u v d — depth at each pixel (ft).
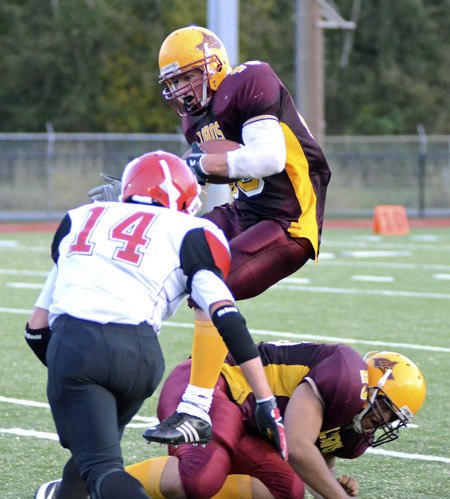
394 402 38.68
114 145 244.42
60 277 34.27
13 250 160.86
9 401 61.00
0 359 73.72
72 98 337.11
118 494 31.07
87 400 32.24
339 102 373.81
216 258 33.73
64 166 239.91
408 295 108.27
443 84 387.14
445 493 43.88
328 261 144.77
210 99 45.60
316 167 45.85
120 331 32.89
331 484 37.68
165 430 36.73
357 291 111.65
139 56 336.08
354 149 275.39
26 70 342.44
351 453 40.45
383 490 44.24
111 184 40.65
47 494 38.60
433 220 236.43
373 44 382.63
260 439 39.86
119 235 34.14
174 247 33.88
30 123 342.03
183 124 47.67
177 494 38.19
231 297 33.55
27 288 113.29
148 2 342.64
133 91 331.98
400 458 49.32
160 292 33.68
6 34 347.56
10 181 238.27
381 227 199.41
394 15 380.99
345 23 181.06
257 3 350.64
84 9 338.34
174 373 41.34
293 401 38.34
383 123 367.86
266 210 45.09
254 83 44.16
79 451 32.04
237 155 42.60
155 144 245.04
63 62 341.41
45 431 54.08
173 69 45.14
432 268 135.33
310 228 45.19
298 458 37.52
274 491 39.29
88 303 33.12
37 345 35.76
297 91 180.75
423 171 240.12
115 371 32.50
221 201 139.03
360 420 39.09
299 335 83.05
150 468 38.73
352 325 88.43
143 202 35.40
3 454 49.60
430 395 62.28
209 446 38.42
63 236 35.19
